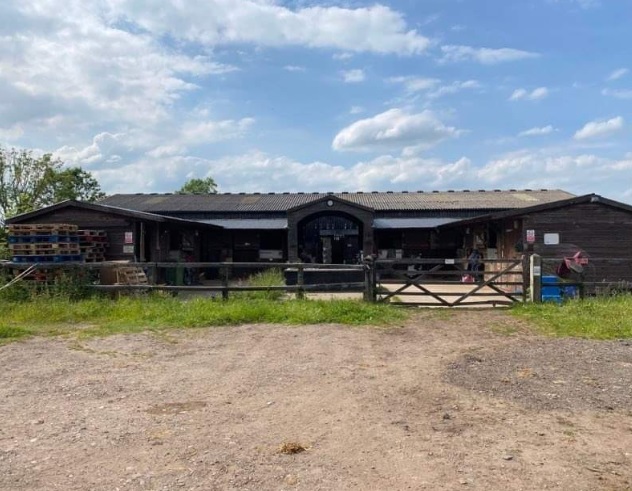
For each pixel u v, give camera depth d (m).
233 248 28.56
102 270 14.57
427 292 12.76
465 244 27.33
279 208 29.19
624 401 5.60
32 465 4.07
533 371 6.88
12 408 5.48
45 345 8.73
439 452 4.30
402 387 6.20
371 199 31.41
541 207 17.22
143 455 4.25
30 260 14.94
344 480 3.81
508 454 4.26
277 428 4.87
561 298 13.16
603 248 17.27
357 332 9.86
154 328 10.19
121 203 30.38
